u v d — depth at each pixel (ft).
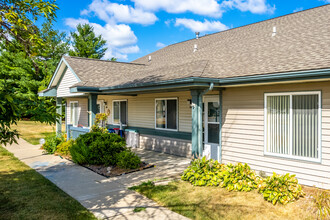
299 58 22.54
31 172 27.71
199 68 27.68
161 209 17.30
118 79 41.42
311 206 16.21
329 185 20.07
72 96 48.03
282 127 23.24
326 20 30.42
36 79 96.78
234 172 21.29
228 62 29.63
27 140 54.08
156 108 40.45
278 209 16.61
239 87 26.58
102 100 55.06
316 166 20.85
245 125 26.03
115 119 50.83
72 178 25.31
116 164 29.25
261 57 27.14
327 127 20.21
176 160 32.65
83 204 18.44
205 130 32.09
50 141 40.04
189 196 19.31
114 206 17.97
